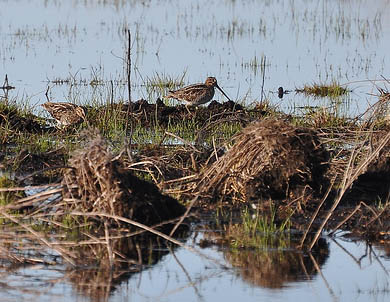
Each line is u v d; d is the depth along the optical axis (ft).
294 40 95.30
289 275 35.40
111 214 39.32
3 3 114.42
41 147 54.80
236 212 42.86
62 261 36.65
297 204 42.78
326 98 71.67
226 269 35.88
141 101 65.98
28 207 41.57
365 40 95.55
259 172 43.93
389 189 45.21
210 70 81.20
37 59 84.07
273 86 75.82
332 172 47.39
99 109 64.54
